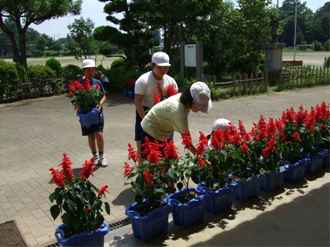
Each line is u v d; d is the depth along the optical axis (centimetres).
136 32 1711
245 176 468
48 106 1410
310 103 1270
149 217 385
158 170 392
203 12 1716
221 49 1870
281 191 508
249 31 1812
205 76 1586
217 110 1171
